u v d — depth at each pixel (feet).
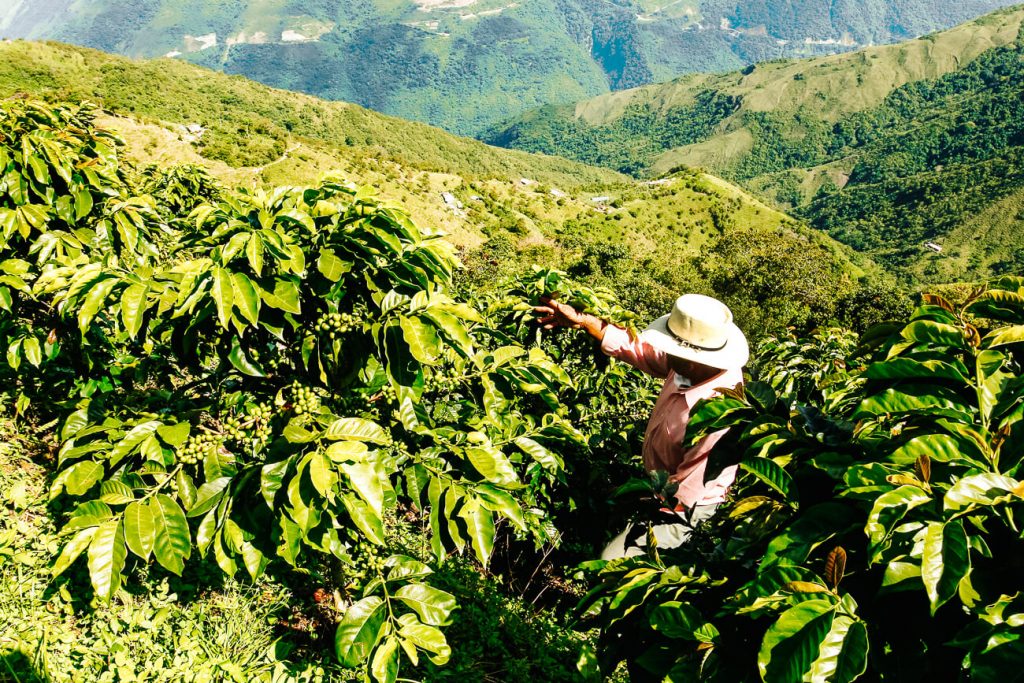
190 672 9.86
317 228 9.59
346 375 9.29
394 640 8.36
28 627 9.89
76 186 14.44
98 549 7.67
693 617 6.30
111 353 14.28
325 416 8.93
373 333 8.55
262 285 8.21
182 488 8.43
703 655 6.19
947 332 7.28
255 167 449.89
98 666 9.82
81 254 13.26
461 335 8.25
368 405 10.58
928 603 5.69
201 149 446.60
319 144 521.24
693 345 11.65
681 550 7.99
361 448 7.66
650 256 499.92
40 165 13.52
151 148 425.69
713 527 9.16
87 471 8.37
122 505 8.43
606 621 7.56
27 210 13.26
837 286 226.99
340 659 8.20
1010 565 5.36
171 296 8.14
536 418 13.80
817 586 5.31
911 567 5.19
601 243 312.29
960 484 5.17
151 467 8.50
